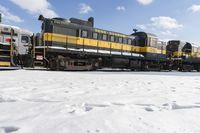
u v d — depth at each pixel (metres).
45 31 17.27
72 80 9.68
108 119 3.62
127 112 4.16
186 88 8.49
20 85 7.38
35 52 16.72
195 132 3.26
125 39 23.42
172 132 3.22
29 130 3.05
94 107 4.48
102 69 22.92
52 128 3.14
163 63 28.48
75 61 18.61
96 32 20.53
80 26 19.30
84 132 3.02
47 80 9.27
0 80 8.72
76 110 4.19
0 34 15.59
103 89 7.20
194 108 4.79
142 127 3.36
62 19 18.45
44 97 5.36
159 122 3.66
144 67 25.86
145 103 5.11
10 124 3.27
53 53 17.70
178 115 4.14
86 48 19.67
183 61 31.19
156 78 13.26
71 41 18.58
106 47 21.38
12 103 4.70
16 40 16.33
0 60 15.12
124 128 3.26
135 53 24.69
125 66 23.47
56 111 4.07
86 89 7.04
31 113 3.93
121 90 7.15
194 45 33.41
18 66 16.27
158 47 26.95
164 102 5.31
